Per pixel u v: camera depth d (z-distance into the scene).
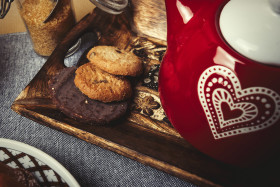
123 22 0.38
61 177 0.26
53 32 0.39
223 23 0.23
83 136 0.29
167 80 0.27
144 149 0.28
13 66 0.39
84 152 0.32
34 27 0.38
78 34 0.36
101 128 0.29
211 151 0.26
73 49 0.40
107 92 0.30
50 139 0.33
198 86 0.24
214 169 0.27
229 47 0.22
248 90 0.22
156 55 0.35
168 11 0.26
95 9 0.38
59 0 0.37
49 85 0.31
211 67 0.23
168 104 0.27
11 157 0.27
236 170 0.27
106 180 0.30
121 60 0.32
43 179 0.26
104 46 0.34
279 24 0.21
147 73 0.34
